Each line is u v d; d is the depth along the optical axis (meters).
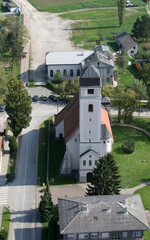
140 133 141.12
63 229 86.38
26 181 118.44
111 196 95.25
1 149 126.50
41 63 196.62
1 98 155.25
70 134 116.62
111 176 103.94
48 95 167.50
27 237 98.44
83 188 114.88
